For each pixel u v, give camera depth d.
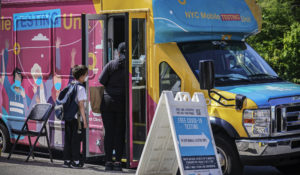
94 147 21.23
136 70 19.62
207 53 19.64
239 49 20.70
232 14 20.86
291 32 33.25
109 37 21.31
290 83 20.09
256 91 18.12
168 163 16.64
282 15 36.31
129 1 19.80
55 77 22.56
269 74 20.42
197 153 15.83
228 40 20.80
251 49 21.19
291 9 40.47
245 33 21.72
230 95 17.83
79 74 20.39
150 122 19.45
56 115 20.64
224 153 18.05
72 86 20.55
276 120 17.47
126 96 19.48
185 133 15.76
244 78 19.48
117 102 19.86
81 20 20.20
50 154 22.14
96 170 20.25
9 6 24.23
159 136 16.14
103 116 20.12
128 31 19.48
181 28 19.22
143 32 19.56
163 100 15.90
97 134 21.08
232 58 20.05
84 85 20.67
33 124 23.50
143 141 19.70
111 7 20.33
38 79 23.23
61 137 22.41
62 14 22.23
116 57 21.45
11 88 24.33
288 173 20.52
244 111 17.50
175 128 15.57
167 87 19.17
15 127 24.25
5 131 24.67
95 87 20.83
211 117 18.05
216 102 18.09
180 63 19.00
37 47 23.19
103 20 20.77
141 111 19.69
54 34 22.55
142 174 16.20
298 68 33.19
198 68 19.02
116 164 20.08
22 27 23.77
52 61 22.67
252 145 17.39
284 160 17.80
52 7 22.61
